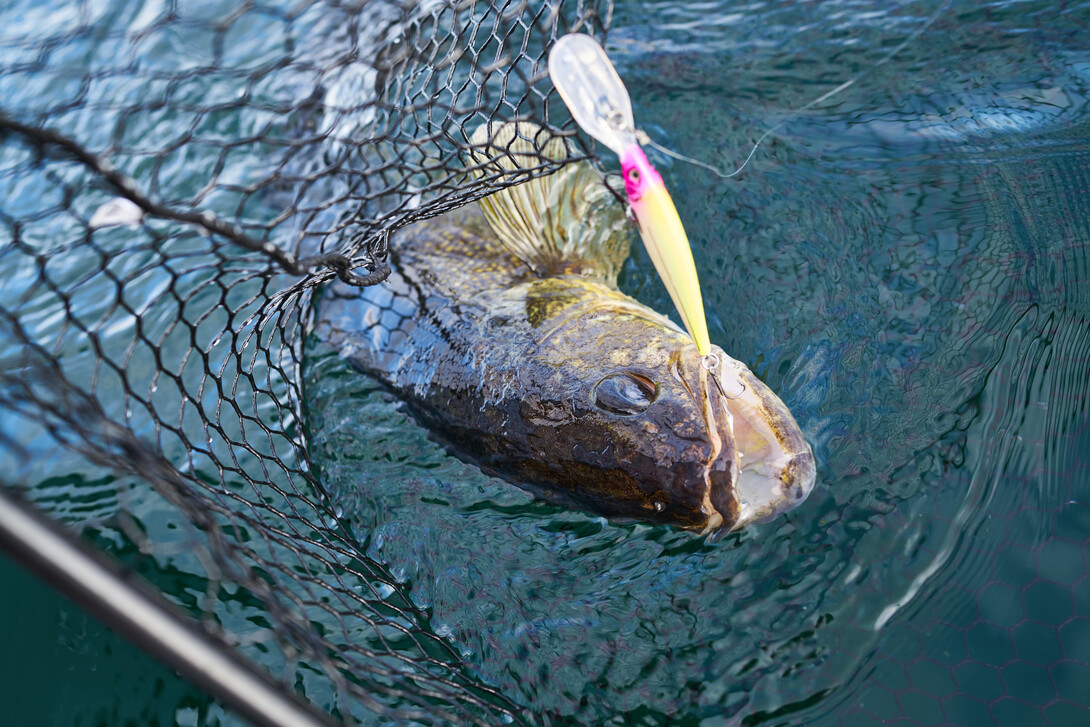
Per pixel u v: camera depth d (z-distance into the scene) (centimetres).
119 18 103
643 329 58
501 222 67
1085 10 84
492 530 60
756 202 75
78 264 81
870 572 52
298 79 91
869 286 66
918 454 56
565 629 54
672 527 56
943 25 87
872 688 49
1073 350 58
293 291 51
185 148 90
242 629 55
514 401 59
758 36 93
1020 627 49
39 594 57
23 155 89
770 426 54
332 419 67
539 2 59
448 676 52
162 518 62
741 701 50
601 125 44
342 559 57
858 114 81
